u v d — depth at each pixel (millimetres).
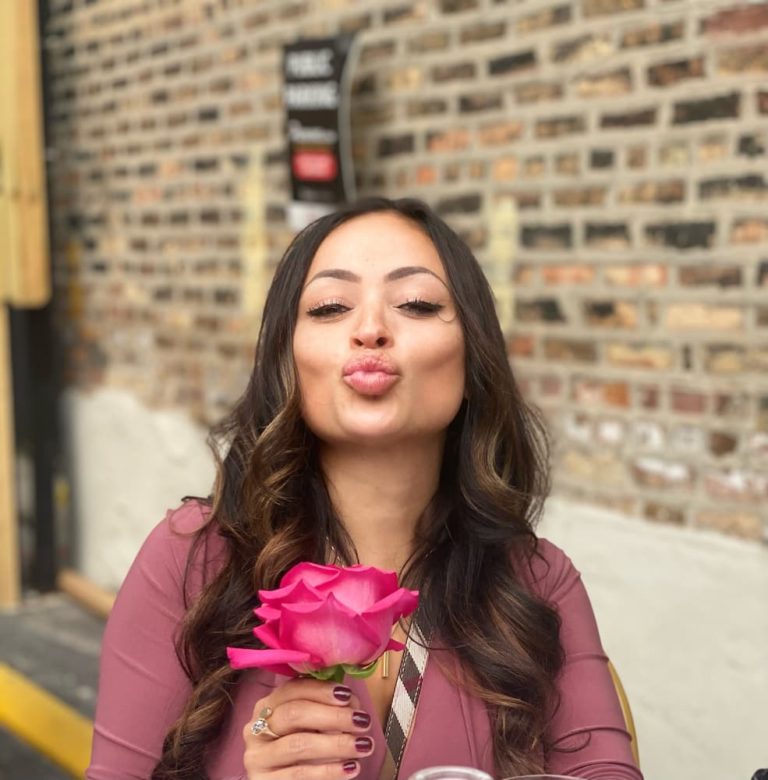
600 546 3033
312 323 1479
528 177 3145
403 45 3479
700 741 2805
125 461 5008
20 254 4844
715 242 2695
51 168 5344
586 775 1498
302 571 1147
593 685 1572
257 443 1489
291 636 1104
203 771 1437
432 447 1528
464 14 3275
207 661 1461
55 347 5395
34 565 5309
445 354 1462
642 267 2873
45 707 3639
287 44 3725
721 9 2625
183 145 4508
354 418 1424
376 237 1504
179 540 1550
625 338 2936
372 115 3617
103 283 5105
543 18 3051
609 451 3004
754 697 2668
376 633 1096
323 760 1199
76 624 4953
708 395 2748
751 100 2590
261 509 1489
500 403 1557
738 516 2703
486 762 1464
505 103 3186
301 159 3738
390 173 3582
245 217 4203
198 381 4543
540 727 1478
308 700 1194
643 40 2807
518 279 3215
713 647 2768
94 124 5062
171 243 4637
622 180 2896
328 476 1523
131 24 4742
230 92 4215
